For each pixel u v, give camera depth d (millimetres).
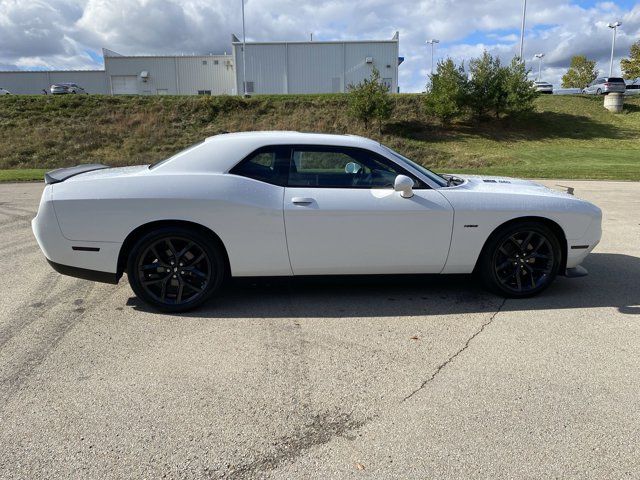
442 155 25953
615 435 2443
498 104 30781
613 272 5238
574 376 3027
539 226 4266
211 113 30406
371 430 2492
